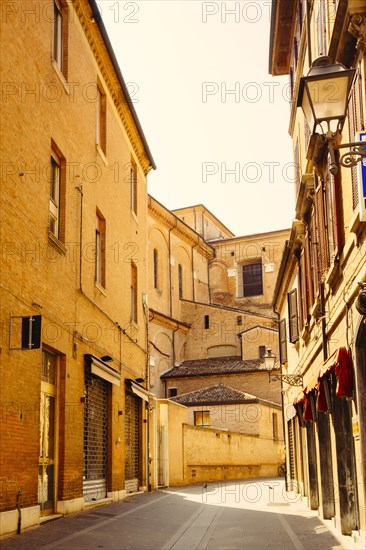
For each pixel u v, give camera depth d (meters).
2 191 11.04
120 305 20.72
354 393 10.38
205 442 33.03
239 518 15.56
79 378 15.52
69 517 13.87
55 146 14.47
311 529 13.27
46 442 13.62
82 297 16.08
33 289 12.46
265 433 41.09
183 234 51.75
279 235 55.59
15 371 11.33
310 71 7.41
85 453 16.44
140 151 24.67
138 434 23.61
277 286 26.03
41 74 13.52
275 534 12.61
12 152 11.59
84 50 17.22
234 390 41.78
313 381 13.99
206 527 13.80
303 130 17.81
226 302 55.97
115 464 18.97
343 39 9.89
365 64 8.92
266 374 44.16
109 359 18.08
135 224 23.80
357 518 11.74
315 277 15.45
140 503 18.67
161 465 28.06
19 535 10.87
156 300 46.81
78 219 15.96
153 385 44.09
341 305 11.58
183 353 49.38
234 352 48.56
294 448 23.89
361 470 9.93
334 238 11.88
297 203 17.08
